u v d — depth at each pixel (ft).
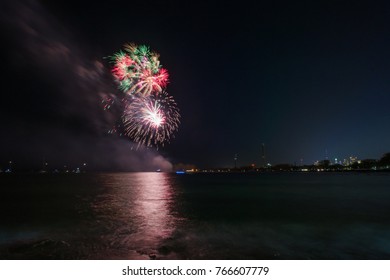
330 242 46.34
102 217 77.25
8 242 46.88
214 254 38.83
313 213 83.30
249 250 41.06
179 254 38.86
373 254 39.19
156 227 61.36
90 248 42.37
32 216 80.02
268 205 107.04
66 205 108.99
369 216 76.18
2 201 124.67
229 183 323.16
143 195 159.02
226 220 70.69
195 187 243.60
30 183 327.06
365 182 325.42
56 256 38.22
